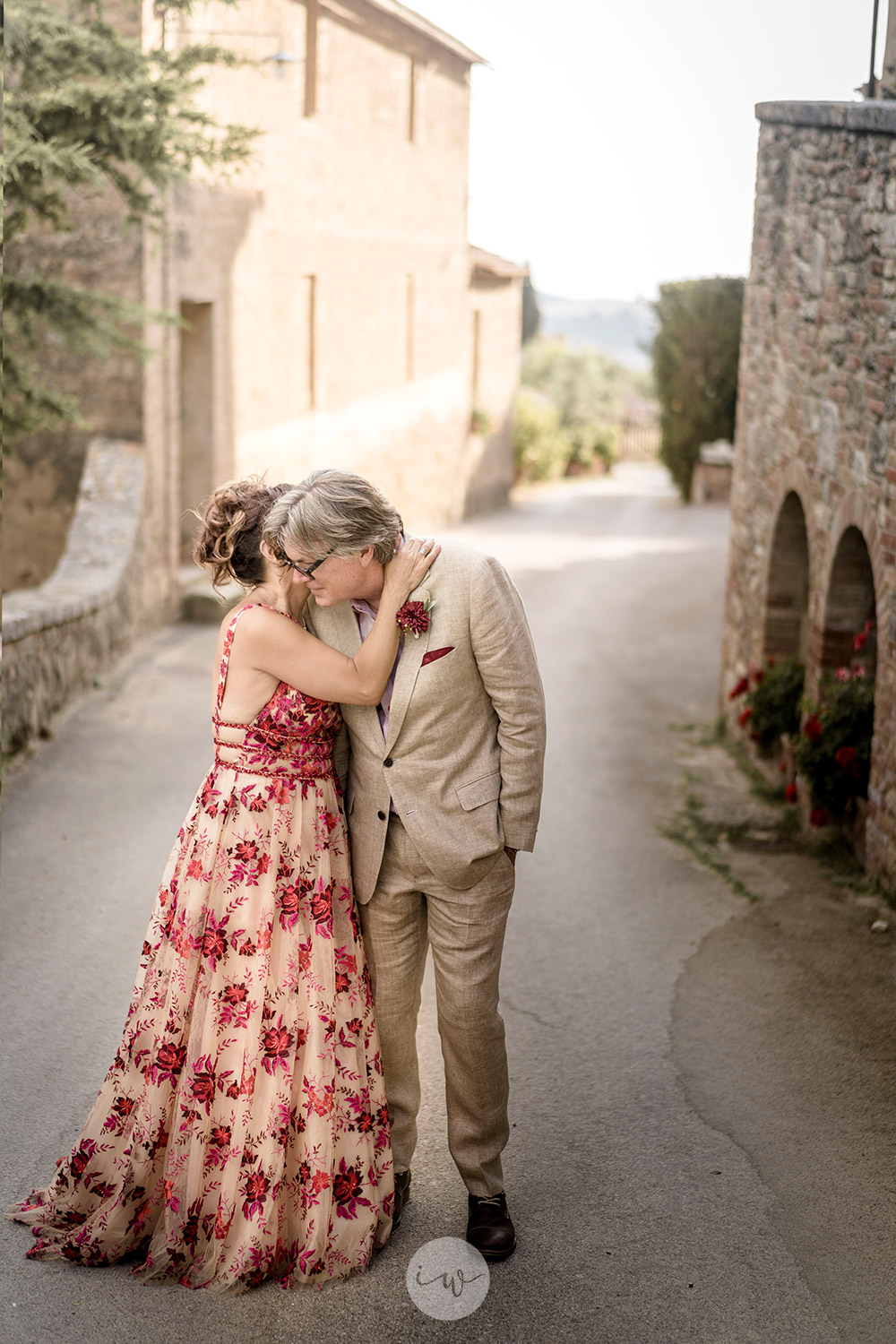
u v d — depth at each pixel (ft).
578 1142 10.62
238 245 38.55
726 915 16.17
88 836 17.78
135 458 32.17
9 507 33.30
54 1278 8.50
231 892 8.39
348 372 49.78
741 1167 10.34
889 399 16.24
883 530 16.42
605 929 15.56
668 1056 12.28
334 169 46.01
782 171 22.08
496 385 73.15
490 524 65.72
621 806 20.98
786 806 21.06
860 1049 12.59
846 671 18.57
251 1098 8.35
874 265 16.98
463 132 59.62
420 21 50.11
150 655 30.40
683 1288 8.75
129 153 23.62
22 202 22.86
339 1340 8.02
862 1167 10.43
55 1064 11.37
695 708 28.53
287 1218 8.58
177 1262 8.50
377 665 8.34
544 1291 8.63
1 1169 9.68
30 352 25.49
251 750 8.46
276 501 8.39
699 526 64.69
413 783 8.54
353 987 8.79
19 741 21.79
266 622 8.32
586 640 35.47
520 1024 12.85
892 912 16.33
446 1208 9.57
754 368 24.48
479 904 8.72
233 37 36.96
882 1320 8.50
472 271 66.49
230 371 38.96
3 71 20.94
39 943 14.10
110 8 28.89
